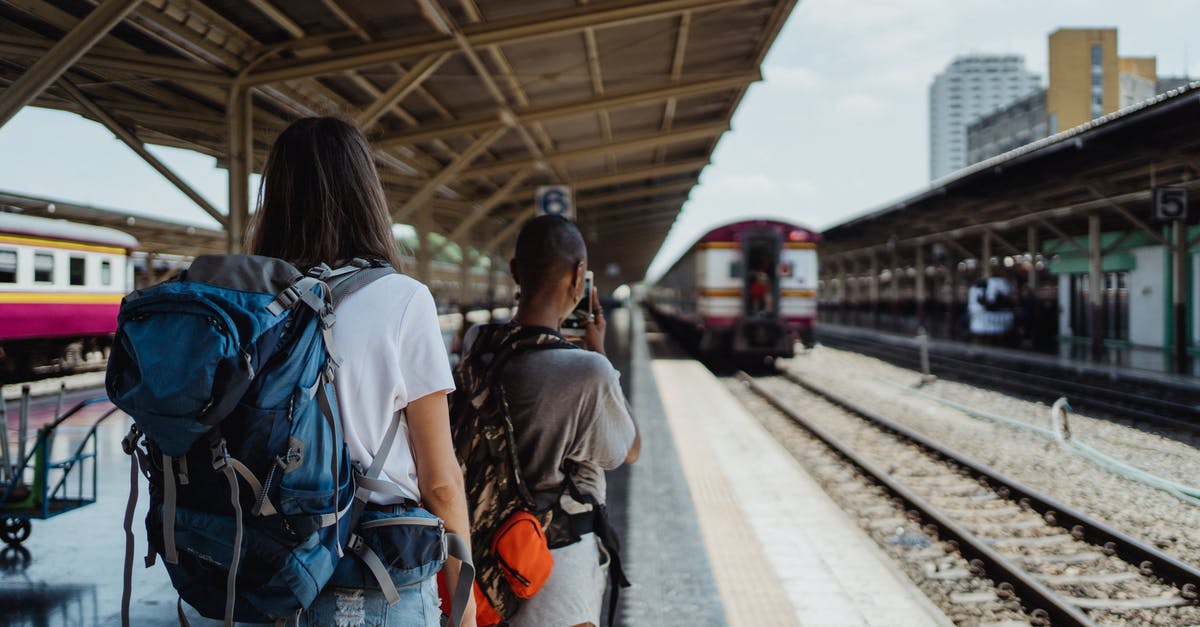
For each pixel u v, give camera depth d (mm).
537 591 1744
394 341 1266
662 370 15992
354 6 7816
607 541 1891
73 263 15375
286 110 10008
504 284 35656
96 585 4172
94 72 8438
